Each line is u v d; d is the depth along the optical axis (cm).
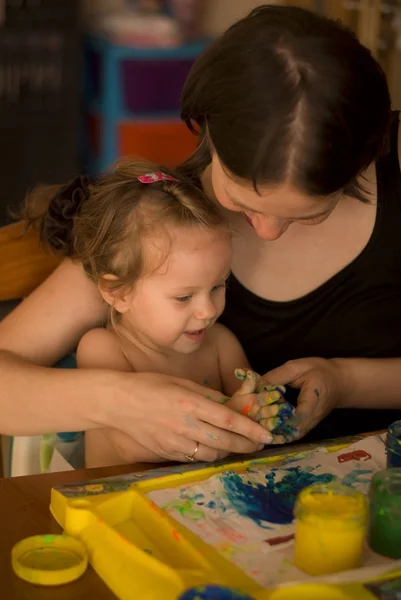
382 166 152
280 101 103
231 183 112
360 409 158
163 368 155
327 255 155
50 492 116
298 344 158
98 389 125
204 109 112
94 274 146
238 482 113
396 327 158
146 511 107
